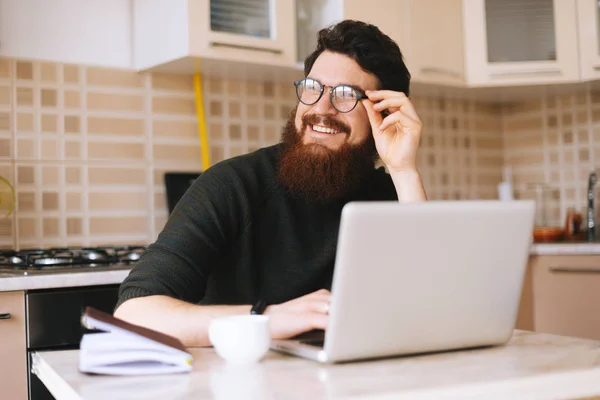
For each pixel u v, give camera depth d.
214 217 1.46
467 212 1.01
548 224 3.51
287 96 3.02
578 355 1.05
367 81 1.62
